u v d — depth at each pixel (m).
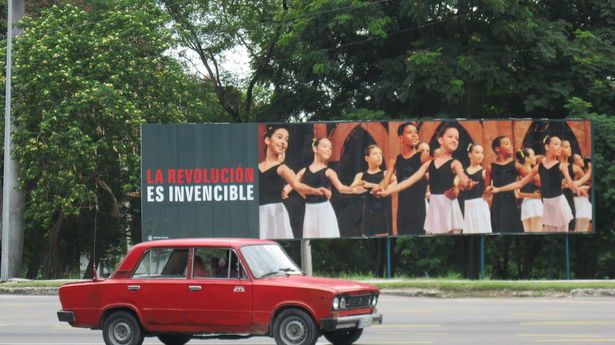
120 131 37.47
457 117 38.94
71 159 35.75
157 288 13.95
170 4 49.84
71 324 14.40
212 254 13.92
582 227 33.34
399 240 36.47
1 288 31.52
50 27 37.47
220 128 32.53
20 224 37.81
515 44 38.88
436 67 36.41
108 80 37.81
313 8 38.88
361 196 32.78
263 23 45.94
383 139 32.97
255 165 32.62
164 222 32.19
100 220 44.84
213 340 16.03
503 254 44.34
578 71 38.34
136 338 14.02
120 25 39.38
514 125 33.31
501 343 14.20
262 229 32.50
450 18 38.12
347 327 13.28
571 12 41.59
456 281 29.83
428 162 33.00
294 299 13.16
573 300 25.83
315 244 54.06
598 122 35.91
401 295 28.53
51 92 36.50
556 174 33.38
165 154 32.34
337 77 42.19
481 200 33.06
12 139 36.56
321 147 32.78
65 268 47.16
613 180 35.12
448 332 16.28
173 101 40.19
